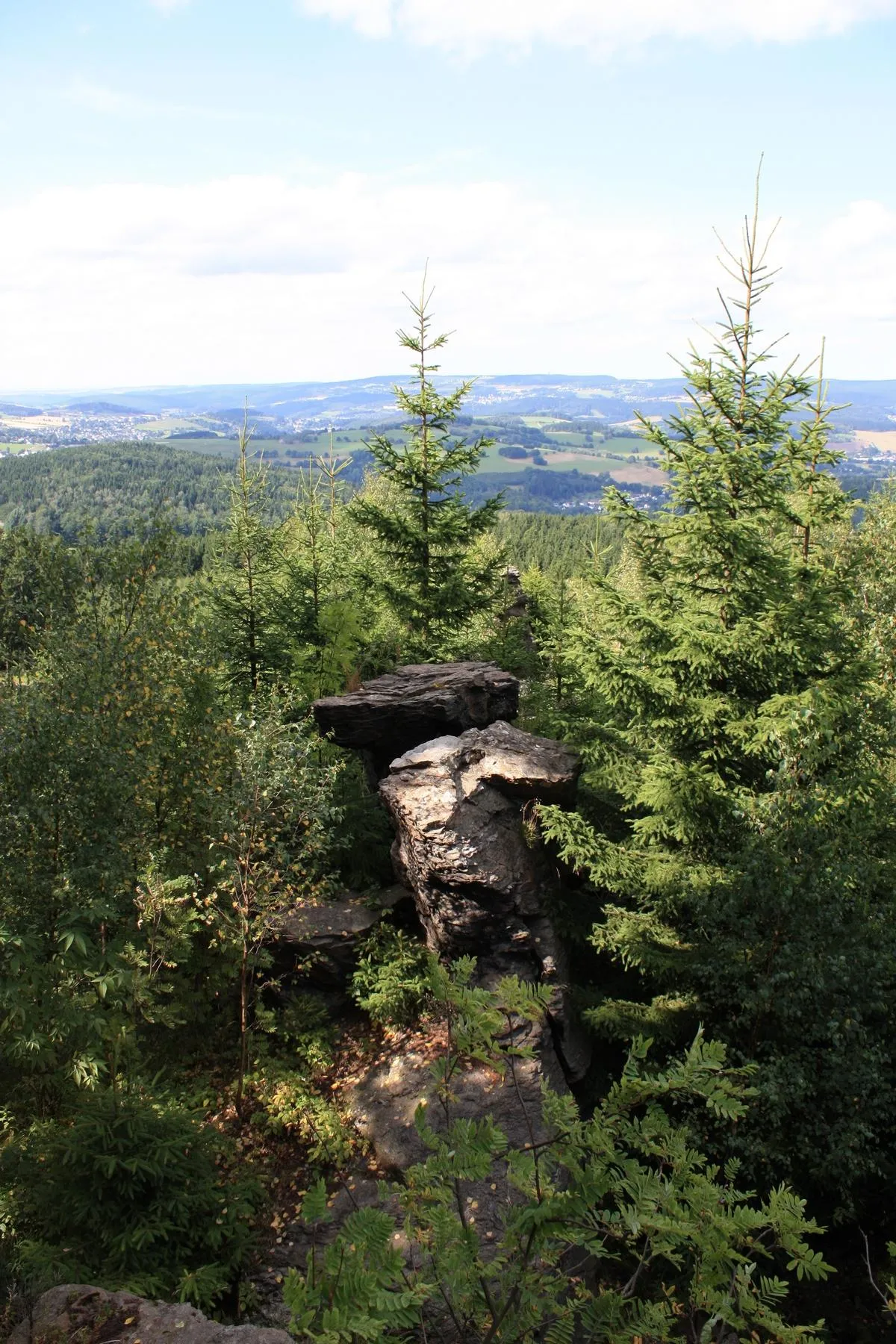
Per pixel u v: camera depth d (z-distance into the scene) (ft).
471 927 39.70
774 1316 14.08
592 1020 37.17
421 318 62.95
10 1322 20.12
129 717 42.75
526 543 334.03
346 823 48.98
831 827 34.81
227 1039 42.96
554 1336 14.14
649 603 43.78
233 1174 34.19
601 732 48.91
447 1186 14.84
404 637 67.72
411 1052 39.29
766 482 40.68
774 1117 31.73
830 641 39.86
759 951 34.35
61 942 34.42
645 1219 13.28
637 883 39.32
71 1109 34.47
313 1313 11.32
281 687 62.54
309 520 76.64
